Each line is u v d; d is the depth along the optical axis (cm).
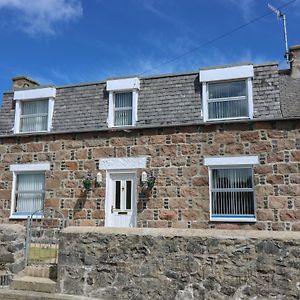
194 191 1230
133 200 1297
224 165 1220
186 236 690
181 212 1230
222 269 657
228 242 663
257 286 634
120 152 1328
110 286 720
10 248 842
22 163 1438
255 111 1215
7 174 1451
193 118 1274
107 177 1330
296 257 622
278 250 634
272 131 1191
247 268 644
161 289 687
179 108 1304
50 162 1402
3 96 1561
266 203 1159
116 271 722
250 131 1212
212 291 656
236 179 1219
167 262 693
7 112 1522
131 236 726
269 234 650
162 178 1268
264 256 639
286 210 1136
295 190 1137
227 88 1287
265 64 1255
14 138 1467
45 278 812
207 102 1286
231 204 1207
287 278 621
